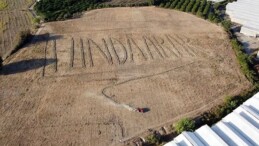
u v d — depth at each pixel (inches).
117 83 1286.9
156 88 1256.2
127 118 1106.7
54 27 1755.7
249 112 964.0
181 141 881.5
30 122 1095.6
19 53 1508.4
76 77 1328.7
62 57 1470.2
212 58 1451.8
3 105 1178.6
